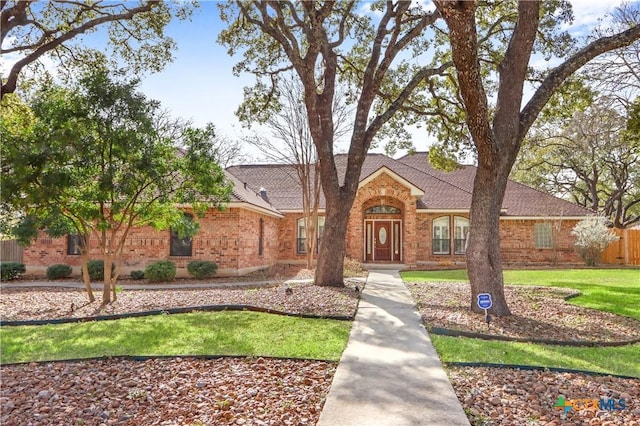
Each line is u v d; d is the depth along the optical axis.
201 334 7.80
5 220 13.00
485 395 5.03
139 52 14.79
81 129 9.75
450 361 6.26
